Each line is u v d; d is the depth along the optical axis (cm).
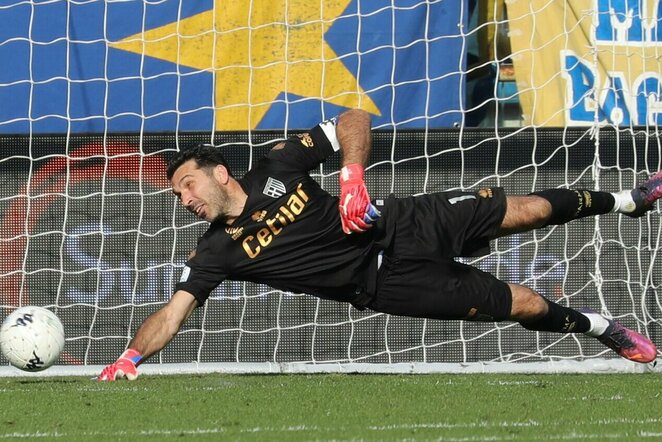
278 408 1587
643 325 2603
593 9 2628
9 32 2586
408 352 2598
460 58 2600
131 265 2608
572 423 1416
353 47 2595
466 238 1806
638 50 2628
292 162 1805
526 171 2603
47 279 2605
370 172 2592
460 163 2594
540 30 2641
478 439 1273
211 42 2597
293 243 1789
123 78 2592
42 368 1914
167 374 2417
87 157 2597
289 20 2600
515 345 2606
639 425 1398
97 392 1833
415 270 1784
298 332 2598
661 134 2612
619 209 1908
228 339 2594
